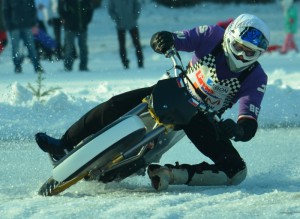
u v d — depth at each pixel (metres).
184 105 17.53
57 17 60.84
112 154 17.75
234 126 17.38
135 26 54.22
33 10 52.16
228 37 18.06
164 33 18.58
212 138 19.17
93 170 18.16
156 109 17.56
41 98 32.75
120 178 18.83
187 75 18.97
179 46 18.70
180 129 18.97
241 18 18.05
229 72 18.44
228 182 19.42
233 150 19.45
